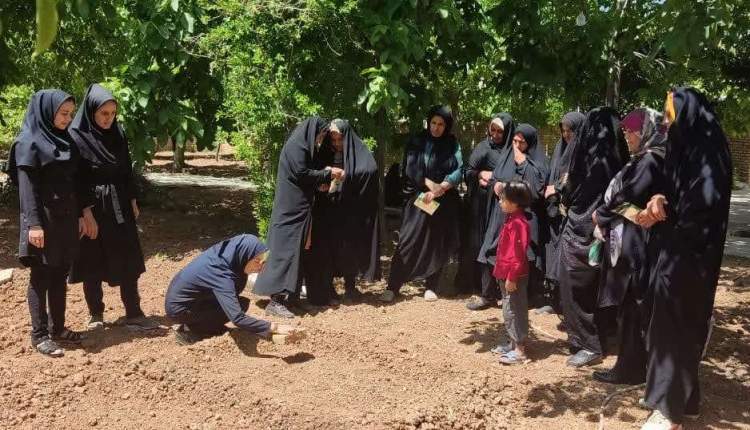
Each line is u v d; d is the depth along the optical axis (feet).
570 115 19.12
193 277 16.11
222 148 86.94
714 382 15.10
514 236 15.49
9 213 33.06
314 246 19.90
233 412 12.98
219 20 25.54
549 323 19.34
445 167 20.88
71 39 26.43
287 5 21.59
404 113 26.32
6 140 45.44
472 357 16.29
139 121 24.30
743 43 29.66
